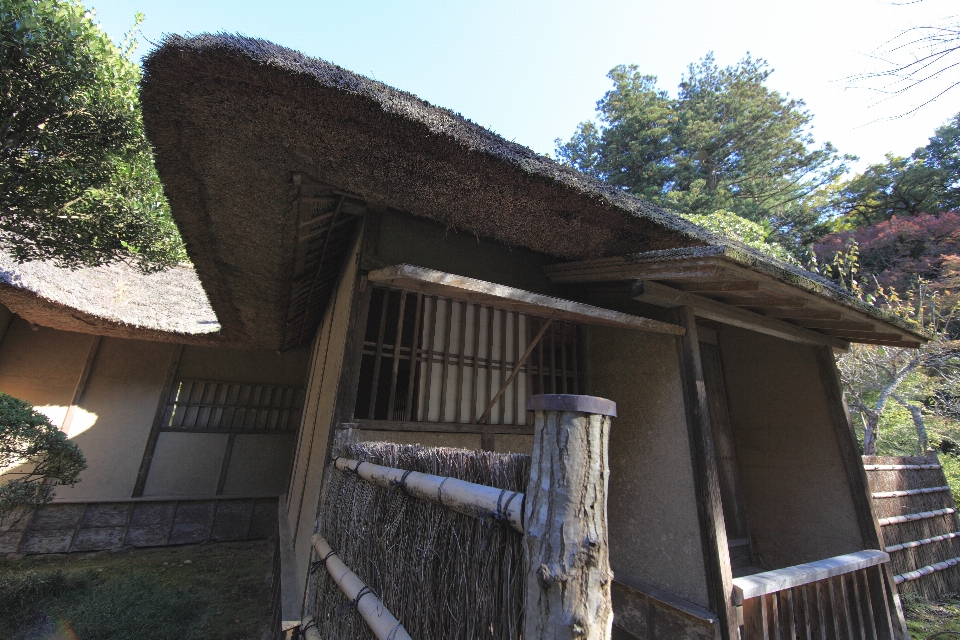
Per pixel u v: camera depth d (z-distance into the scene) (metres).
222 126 1.94
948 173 15.66
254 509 6.59
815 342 3.66
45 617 3.62
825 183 18.25
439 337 2.83
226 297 4.27
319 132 1.95
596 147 19.84
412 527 1.42
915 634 3.38
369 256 2.71
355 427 2.42
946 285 8.74
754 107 17.34
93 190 4.21
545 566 0.77
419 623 1.26
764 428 4.05
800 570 2.63
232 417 7.00
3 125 3.50
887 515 4.15
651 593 2.57
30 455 4.19
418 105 2.12
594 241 2.99
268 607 4.09
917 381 7.38
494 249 3.30
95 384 6.34
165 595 4.09
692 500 2.53
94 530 5.73
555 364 3.27
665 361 2.85
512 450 2.88
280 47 1.80
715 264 2.01
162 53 1.64
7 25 3.23
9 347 6.04
